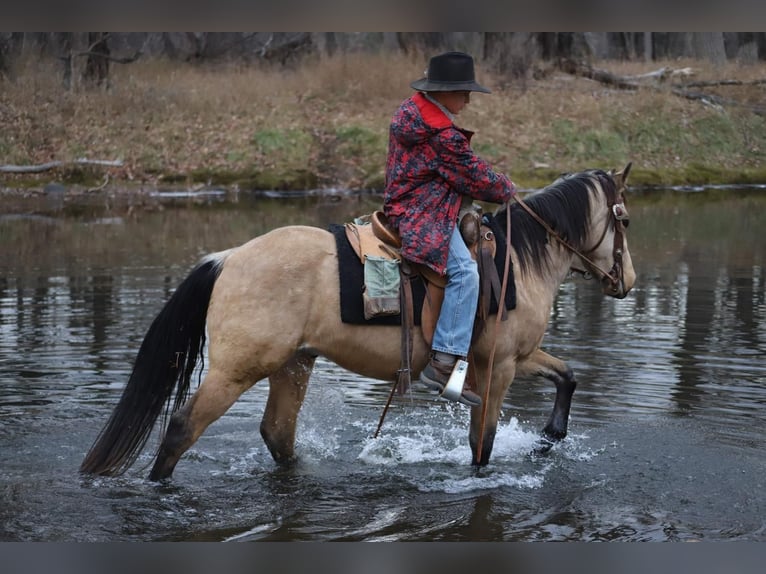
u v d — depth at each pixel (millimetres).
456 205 5551
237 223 17062
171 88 24672
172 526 5125
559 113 24531
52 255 13875
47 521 5145
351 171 22281
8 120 22688
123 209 19219
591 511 5379
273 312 5371
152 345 5605
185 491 5621
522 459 6238
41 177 21688
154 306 10391
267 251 5461
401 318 5457
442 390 5504
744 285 11828
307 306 5414
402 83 25141
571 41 27688
